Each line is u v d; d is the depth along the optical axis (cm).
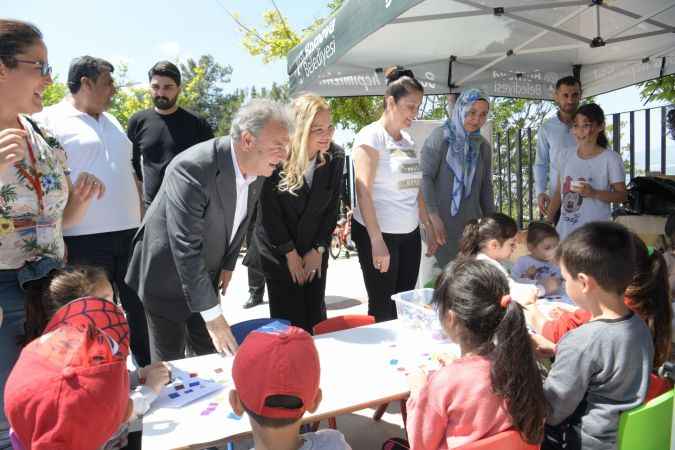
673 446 155
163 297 253
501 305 172
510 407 161
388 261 319
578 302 196
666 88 650
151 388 188
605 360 176
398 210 341
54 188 223
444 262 389
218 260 257
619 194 382
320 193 308
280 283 318
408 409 178
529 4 409
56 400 144
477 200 385
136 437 211
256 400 139
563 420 189
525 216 675
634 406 173
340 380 198
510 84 589
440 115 1025
